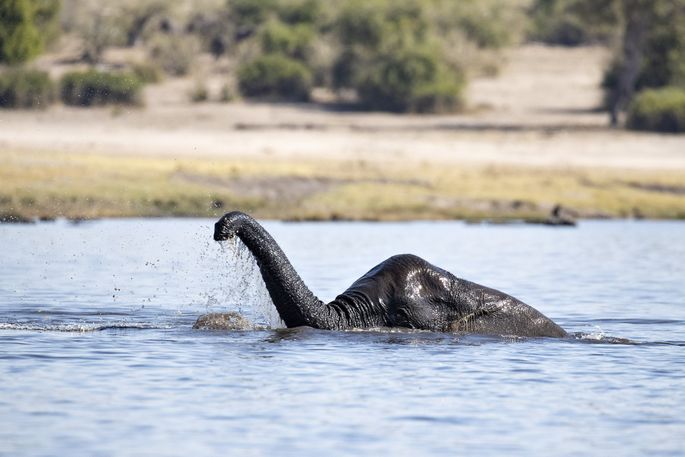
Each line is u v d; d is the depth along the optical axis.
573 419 30.89
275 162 132.75
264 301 44.22
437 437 28.98
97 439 28.45
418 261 42.59
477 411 31.58
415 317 41.78
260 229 40.22
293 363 37.09
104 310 50.03
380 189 118.88
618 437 29.23
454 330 41.94
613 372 36.72
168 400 32.28
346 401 32.38
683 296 57.41
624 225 106.44
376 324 41.75
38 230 89.81
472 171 132.62
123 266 68.69
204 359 37.66
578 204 117.81
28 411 31.00
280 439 28.61
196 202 108.56
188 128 162.00
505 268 69.81
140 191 110.31
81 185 111.12
